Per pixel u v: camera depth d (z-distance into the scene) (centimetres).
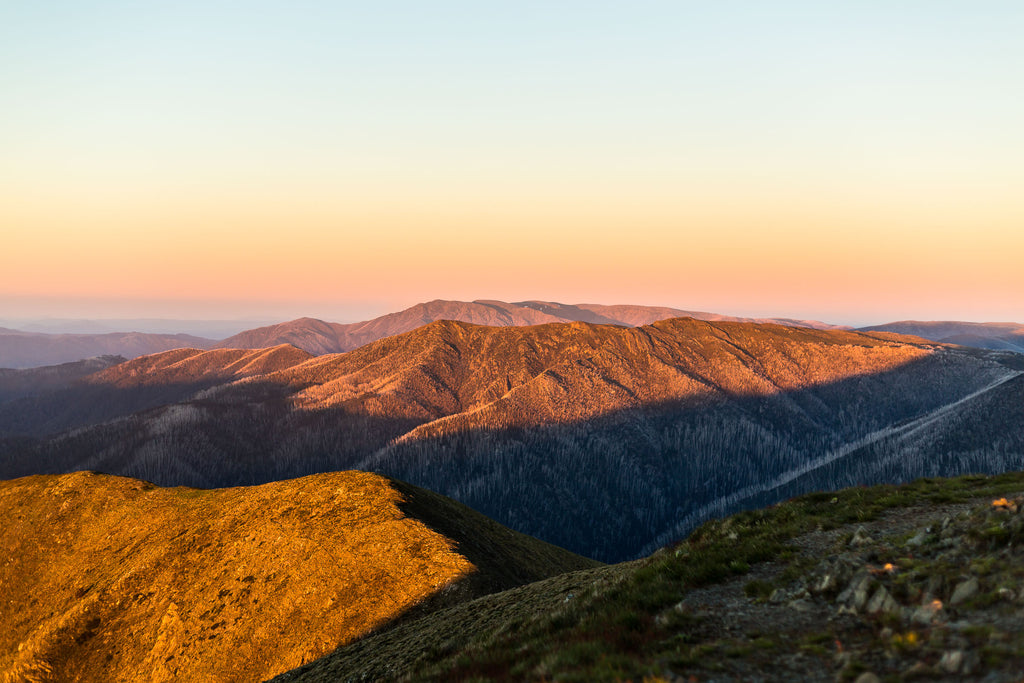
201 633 5725
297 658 5178
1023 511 1614
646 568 2091
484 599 3806
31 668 6012
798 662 1249
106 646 6047
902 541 1781
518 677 1471
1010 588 1282
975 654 1084
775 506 2547
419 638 3369
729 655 1325
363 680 2948
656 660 1357
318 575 5991
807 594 1576
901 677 1084
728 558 1981
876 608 1391
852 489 2581
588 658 1445
